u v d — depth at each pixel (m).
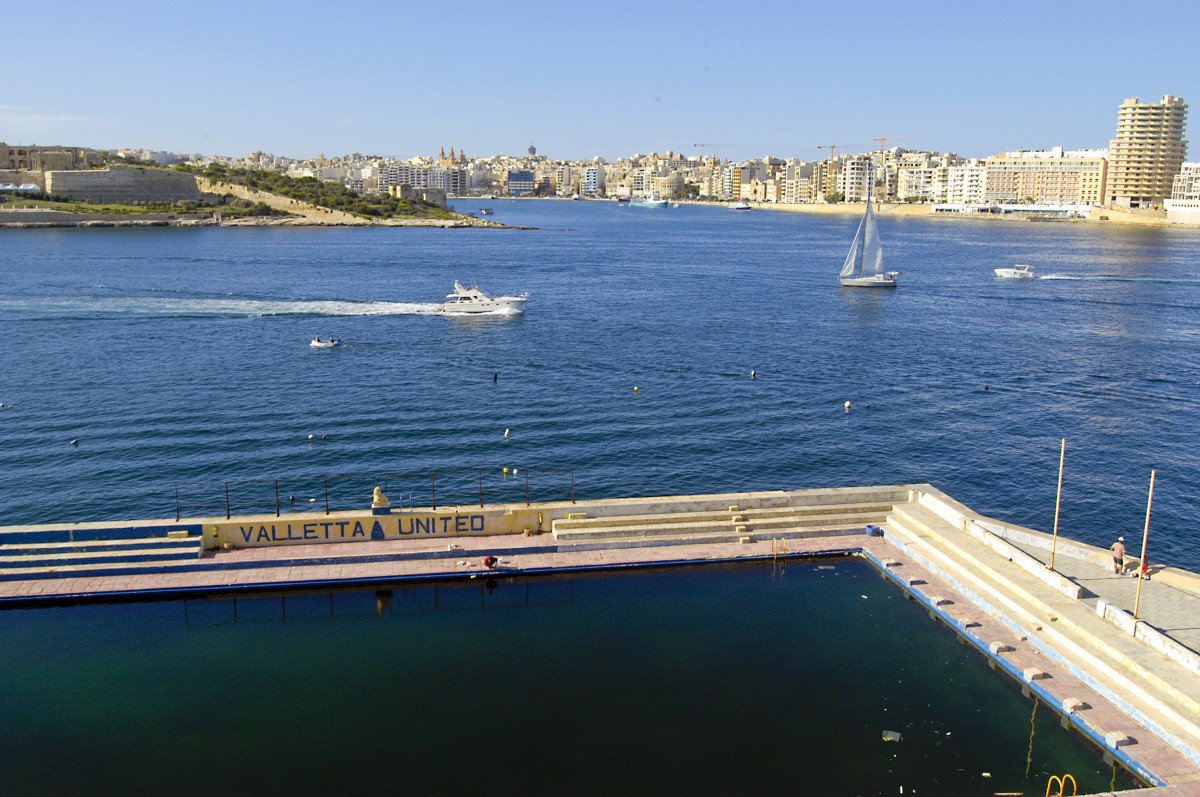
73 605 36.38
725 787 26.58
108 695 30.70
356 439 66.31
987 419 74.94
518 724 29.39
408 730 29.03
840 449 66.06
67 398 77.00
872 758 27.91
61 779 26.69
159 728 29.03
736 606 36.94
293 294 142.75
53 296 134.00
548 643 34.19
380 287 154.50
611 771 27.20
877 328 118.62
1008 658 32.38
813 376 89.44
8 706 30.00
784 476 60.22
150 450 63.50
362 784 26.52
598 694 31.06
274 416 72.19
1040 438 69.88
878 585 38.81
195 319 117.88
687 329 115.75
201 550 39.00
